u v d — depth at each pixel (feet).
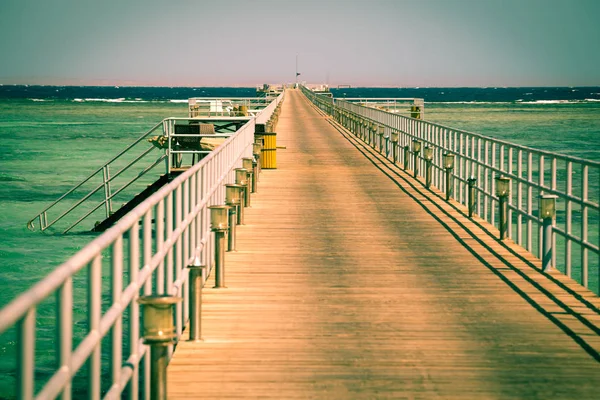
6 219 121.29
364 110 159.63
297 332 31.37
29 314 13.25
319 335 30.96
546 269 42.16
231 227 48.01
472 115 567.18
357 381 25.76
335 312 34.42
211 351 28.91
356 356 28.35
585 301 36.17
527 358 28.04
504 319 33.24
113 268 20.42
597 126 409.90
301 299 36.73
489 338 30.48
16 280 80.64
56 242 102.83
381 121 134.62
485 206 59.98
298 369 26.91
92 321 18.08
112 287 20.31
